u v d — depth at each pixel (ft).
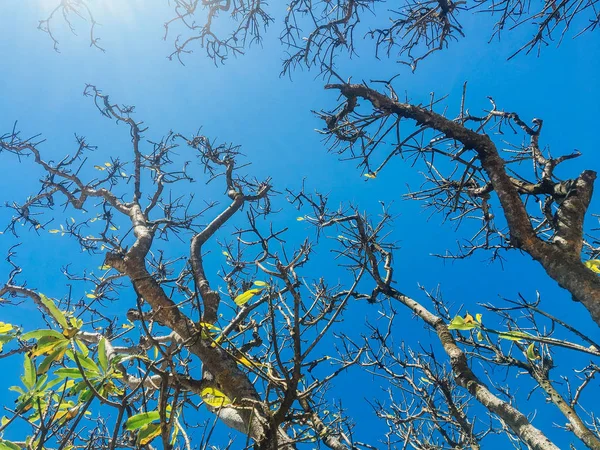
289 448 8.27
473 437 19.95
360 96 13.66
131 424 6.49
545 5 13.03
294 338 7.22
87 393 6.89
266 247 7.16
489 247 18.11
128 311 13.19
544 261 11.59
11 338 8.50
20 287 18.56
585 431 13.00
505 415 13.15
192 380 10.77
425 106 13.83
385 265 19.92
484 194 14.82
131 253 13.83
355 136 14.57
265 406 7.45
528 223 12.23
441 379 21.49
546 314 7.66
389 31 15.44
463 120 14.90
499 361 16.24
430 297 20.24
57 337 7.13
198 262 14.32
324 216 19.21
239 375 10.64
